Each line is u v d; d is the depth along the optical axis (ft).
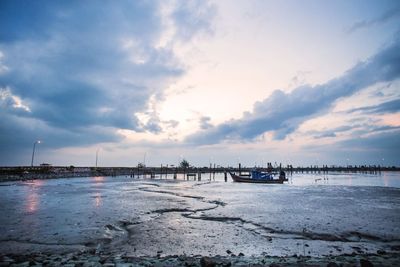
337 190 130.41
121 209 65.00
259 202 80.53
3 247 33.50
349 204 76.43
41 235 39.58
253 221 51.06
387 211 63.62
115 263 24.20
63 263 23.91
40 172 272.10
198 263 24.14
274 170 515.09
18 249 32.73
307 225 47.42
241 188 145.79
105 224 47.34
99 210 63.36
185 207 68.74
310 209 66.49
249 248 34.14
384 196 100.58
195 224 48.52
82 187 145.38
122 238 38.70
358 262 24.14
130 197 93.45
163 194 105.40
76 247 33.76
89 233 40.81
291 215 57.72
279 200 86.17
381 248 34.35
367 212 61.93
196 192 116.47
